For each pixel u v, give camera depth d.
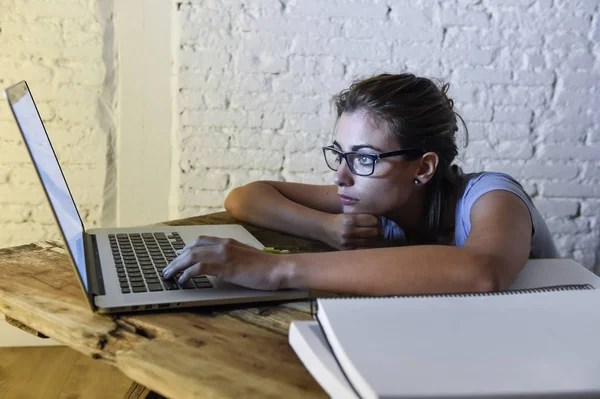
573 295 0.61
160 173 2.02
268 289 0.79
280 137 2.02
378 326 0.51
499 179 1.04
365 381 0.42
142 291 0.77
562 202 2.15
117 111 1.97
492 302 0.58
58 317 0.71
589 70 2.06
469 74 2.03
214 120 1.99
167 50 1.94
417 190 1.09
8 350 2.06
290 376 0.58
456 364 0.45
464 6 1.98
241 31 1.94
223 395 0.55
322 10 1.94
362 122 1.02
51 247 1.00
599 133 2.11
